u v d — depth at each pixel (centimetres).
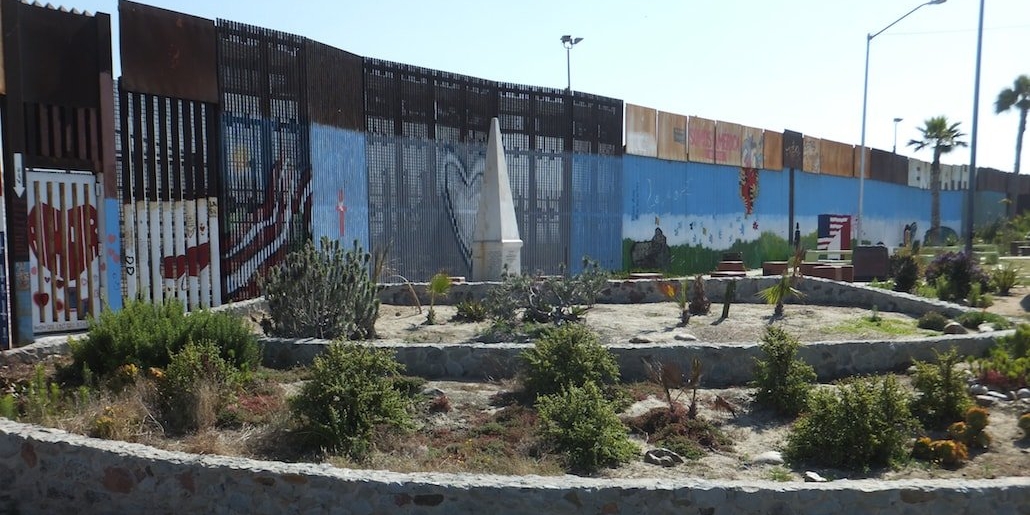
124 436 666
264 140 1471
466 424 779
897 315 1457
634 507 552
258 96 1460
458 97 2022
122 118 1216
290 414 726
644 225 2647
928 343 1039
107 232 1154
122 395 755
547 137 2266
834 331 1264
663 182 2736
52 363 885
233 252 1408
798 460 707
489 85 2102
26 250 983
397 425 729
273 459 664
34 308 1073
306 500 559
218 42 1383
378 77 1817
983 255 3130
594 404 714
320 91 1612
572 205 2348
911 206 4694
